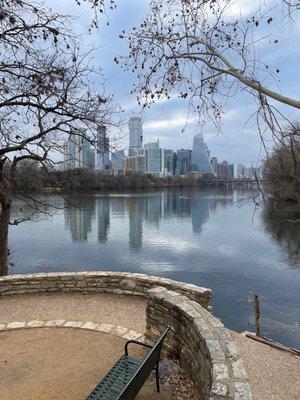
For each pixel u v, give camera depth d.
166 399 4.71
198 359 4.68
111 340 6.41
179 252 33.09
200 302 7.20
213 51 5.30
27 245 35.31
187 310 5.28
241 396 3.28
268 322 17.81
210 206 74.19
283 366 6.83
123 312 7.68
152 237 40.06
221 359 3.96
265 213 56.03
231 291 22.72
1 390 4.93
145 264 28.92
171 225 48.72
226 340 4.41
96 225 47.78
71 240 37.97
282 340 15.77
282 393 5.88
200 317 5.04
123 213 59.41
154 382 5.05
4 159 12.71
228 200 89.19
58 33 10.27
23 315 7.51
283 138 5.01
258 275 26.11
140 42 5.93
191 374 5.00
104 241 37.59
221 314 18.98
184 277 25.58
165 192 116.75
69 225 47.66
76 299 8.39
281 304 20.44
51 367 5.51
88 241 37.50
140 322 7.19
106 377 4.48
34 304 8.10
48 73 11.24
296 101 4.49
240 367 3.82
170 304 5.62
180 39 5.76
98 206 67.19
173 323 5.57
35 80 11.13
